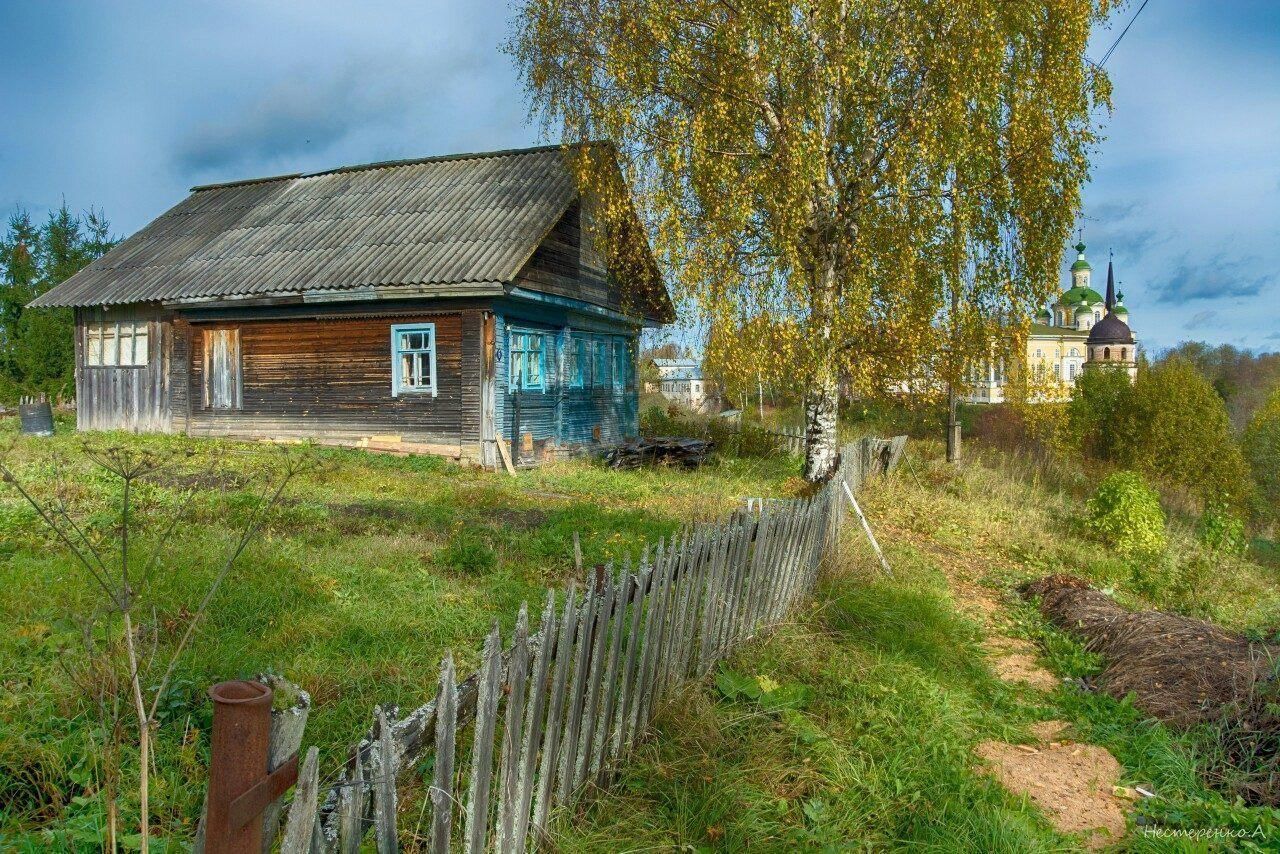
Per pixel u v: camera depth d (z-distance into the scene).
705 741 4.21
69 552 6.59
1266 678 5.36
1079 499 18.00
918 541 10.80
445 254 14.95
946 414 20.38
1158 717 5.38
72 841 2.82
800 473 15.43
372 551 7.35
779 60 11.20
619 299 18.94
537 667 2.99
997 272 12.64
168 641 4.75
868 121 11.63
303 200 19.42
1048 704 5.71
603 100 13.34
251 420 16.70
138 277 17.88
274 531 7.99
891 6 11.48
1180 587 10.01
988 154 11.70
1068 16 11.77
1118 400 24.44
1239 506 22.69
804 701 4.91
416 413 15.27
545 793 3.19
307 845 1.85
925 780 4.23
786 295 12.14
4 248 28.80
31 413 17.88
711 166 12.07
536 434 16.14
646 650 4.09
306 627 5.25
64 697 3.87
